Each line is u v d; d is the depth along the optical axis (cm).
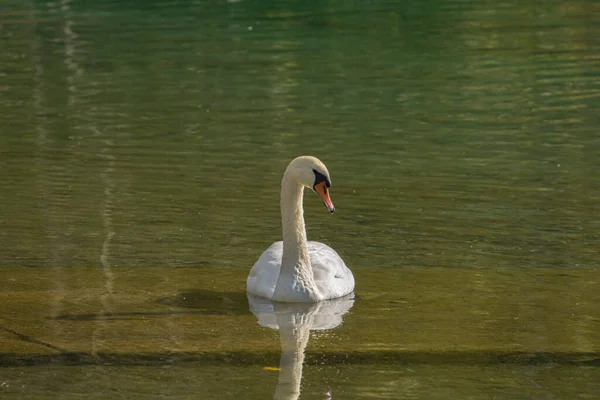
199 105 2317
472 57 2834
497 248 1371
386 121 2147
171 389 938
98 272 1301
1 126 2150
